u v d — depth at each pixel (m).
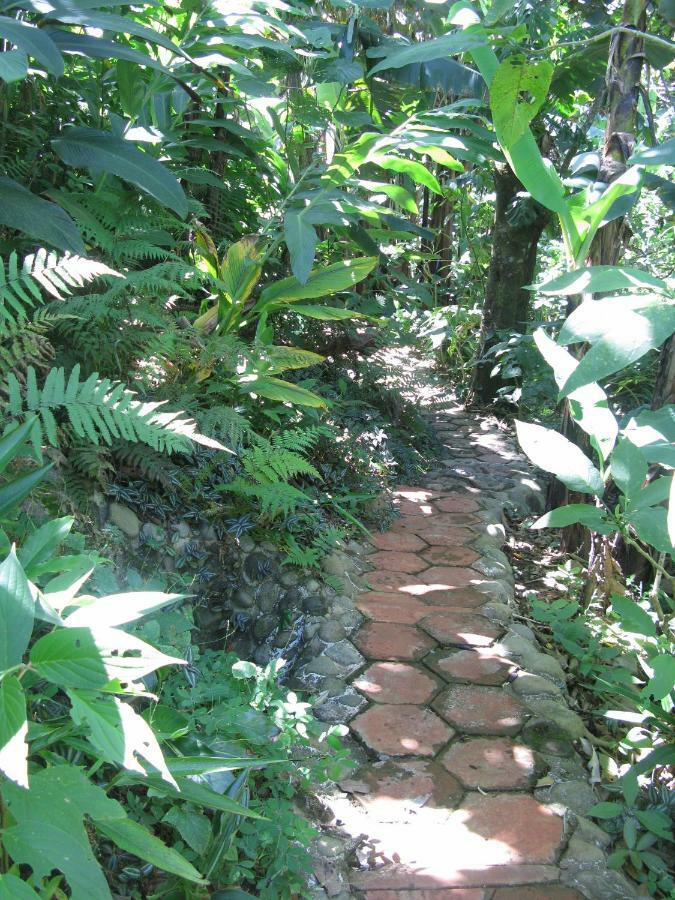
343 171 4.14
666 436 2.96
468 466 5.95
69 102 3.76
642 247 7.21
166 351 3.06
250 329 4.61
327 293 4.02
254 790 2.20
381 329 5.97
